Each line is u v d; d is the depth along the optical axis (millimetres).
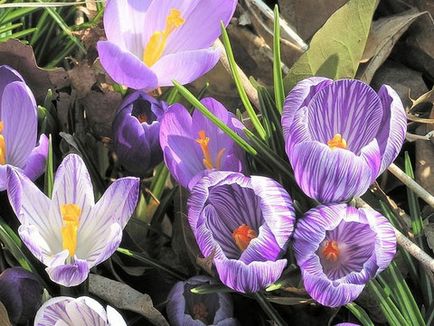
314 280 271
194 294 302
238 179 278
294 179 315
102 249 281
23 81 324
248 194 295
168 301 303
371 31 380
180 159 311
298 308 322
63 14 409
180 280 328
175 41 343
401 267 337
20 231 271
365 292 324
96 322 284
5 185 306
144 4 337
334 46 343
